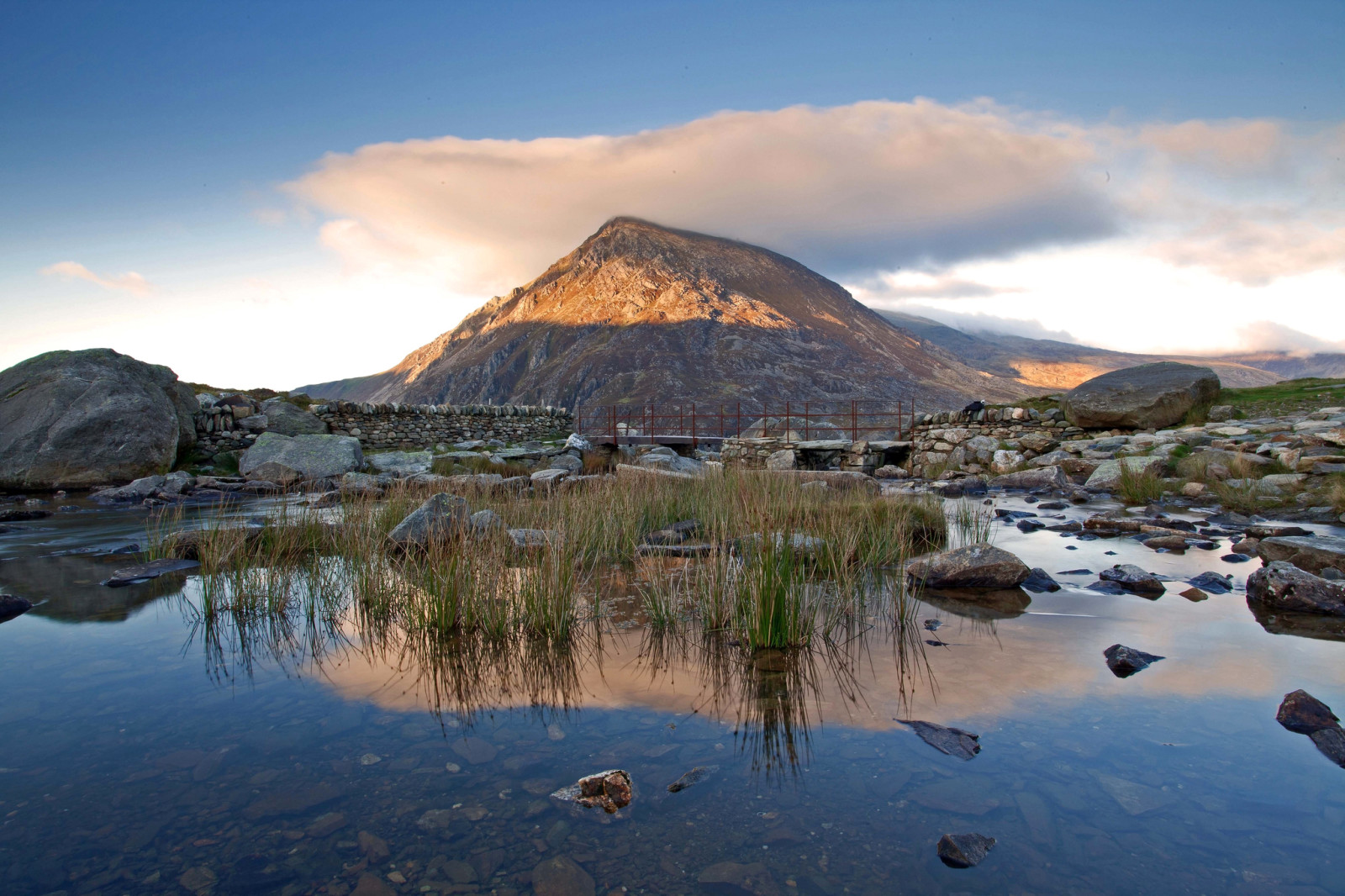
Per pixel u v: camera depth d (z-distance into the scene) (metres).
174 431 16.86
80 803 2.62
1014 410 18.44
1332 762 2.75
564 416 29.80
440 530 7.04
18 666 4.21
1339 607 4.79
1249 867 2.12
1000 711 3.28
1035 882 2.07
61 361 16.25
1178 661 3.92
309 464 16.38
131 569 6.89
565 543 6.68
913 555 7.14
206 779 2.79
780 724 3.21
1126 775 2.67
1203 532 7.87
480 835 2.38
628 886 2.08
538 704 3.52
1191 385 16.33
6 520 10.91
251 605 5.59
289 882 2.13
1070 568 6.34
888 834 2.33
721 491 9.26
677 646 4.46
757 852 2.24
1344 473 9.60
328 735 3.20
